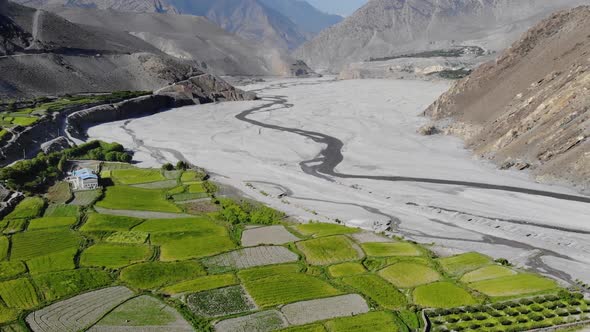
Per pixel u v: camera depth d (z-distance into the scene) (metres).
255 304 67.94
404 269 77.44
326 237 88.56
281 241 87.25
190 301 68.56
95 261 79.00
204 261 79.81
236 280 73.75
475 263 79.75
